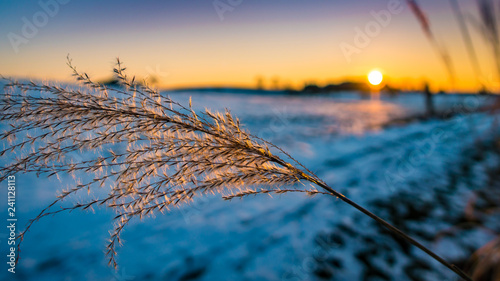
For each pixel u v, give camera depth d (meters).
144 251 3.71
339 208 4.90
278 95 48.31
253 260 3.54
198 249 3.78
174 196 0.74
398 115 22.25
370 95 51.06
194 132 0.77
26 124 0.70
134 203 0.74
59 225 4.09
